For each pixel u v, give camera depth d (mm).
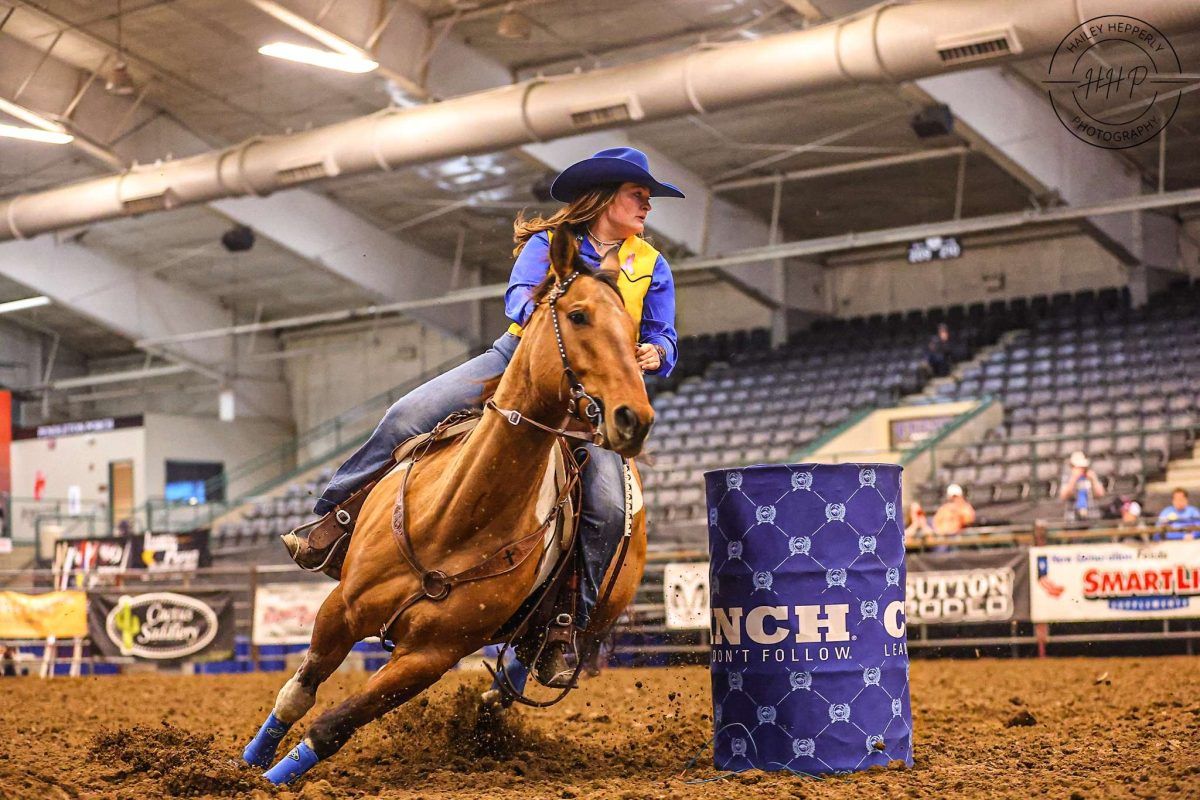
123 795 4445
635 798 4480
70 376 38031
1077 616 13773
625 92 17109
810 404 25375
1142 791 4301
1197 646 14133
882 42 15141
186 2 18984
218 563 25062
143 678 14320
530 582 4730
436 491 4629
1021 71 19516
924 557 14328
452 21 18500
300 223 26234
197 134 23781
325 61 17312
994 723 7125
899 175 24703
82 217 22703
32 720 8164
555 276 4406
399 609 4613
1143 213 25469
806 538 5148
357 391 34844
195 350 32906
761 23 18844
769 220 27922
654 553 15375
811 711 5078
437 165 24250
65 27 20062
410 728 6203
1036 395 22906
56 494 33125
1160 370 22594
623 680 12188
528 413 4414
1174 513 15125
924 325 28062
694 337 31828
